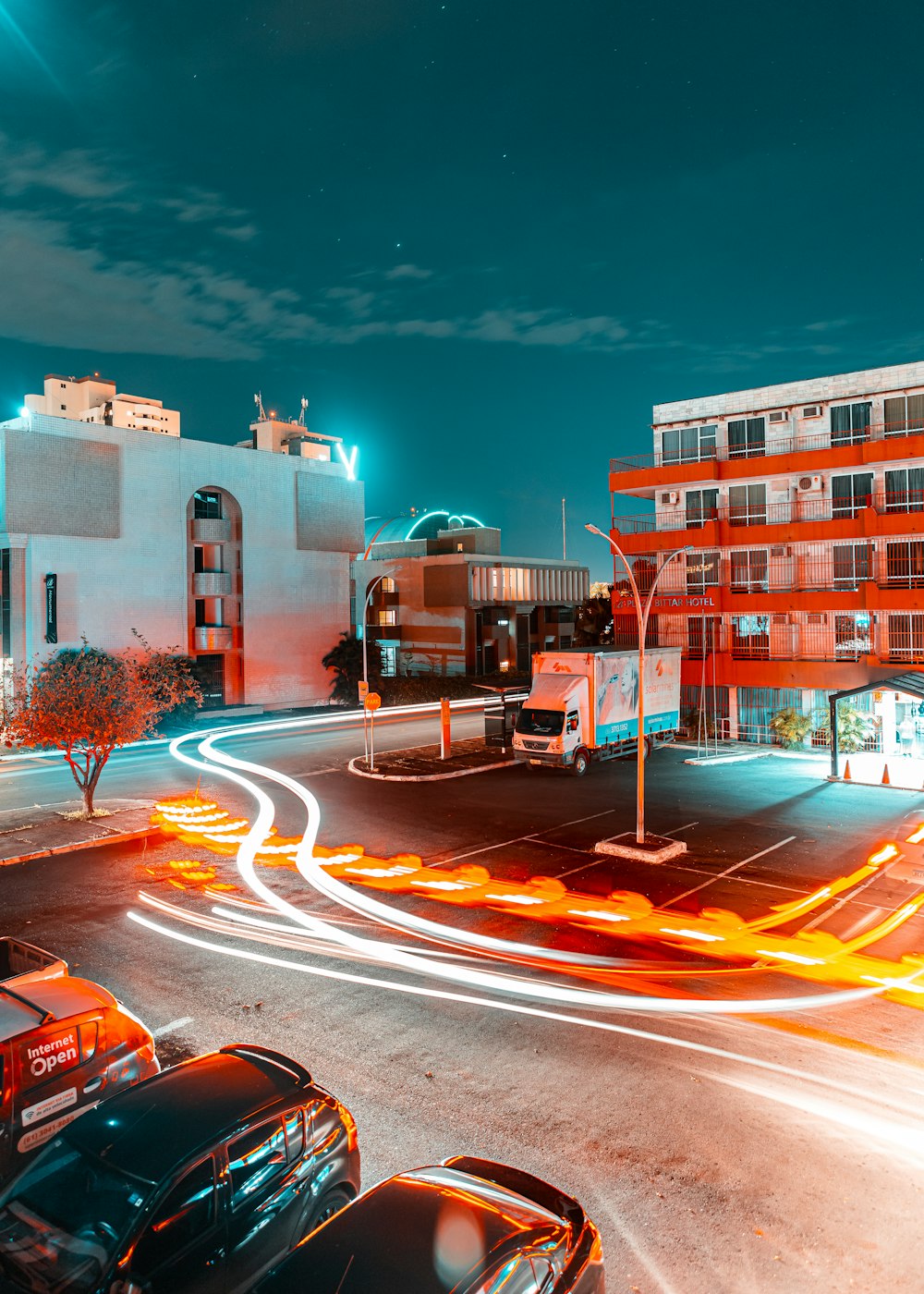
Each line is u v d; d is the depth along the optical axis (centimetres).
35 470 3922
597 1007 1241
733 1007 1238
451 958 1424
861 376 3428
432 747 3662
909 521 3188
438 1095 995
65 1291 586
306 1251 591
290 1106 731
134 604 4322
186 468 4544
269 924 1595
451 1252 581
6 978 1138
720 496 3791
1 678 3775
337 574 5403
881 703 3262
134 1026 966
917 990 1300
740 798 2622
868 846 2088
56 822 2345
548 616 7631
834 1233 759
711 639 3822
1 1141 802
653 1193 814
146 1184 636
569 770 3098
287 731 4253
